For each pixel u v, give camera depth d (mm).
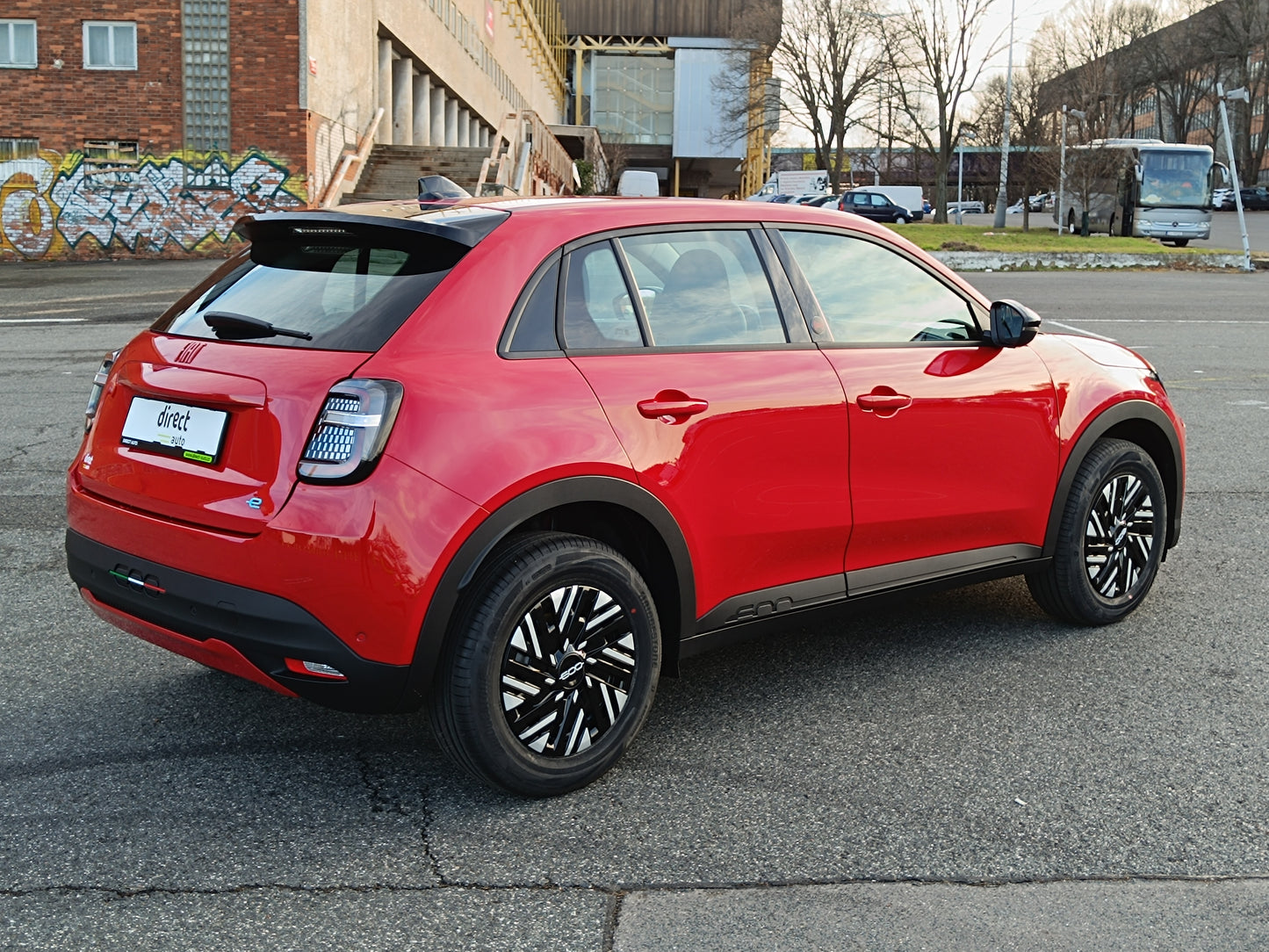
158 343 3414
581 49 70812
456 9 41219
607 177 60875
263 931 2613
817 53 52969
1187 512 6613
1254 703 3977
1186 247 36031
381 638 2893
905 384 3941
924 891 2805
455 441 2957
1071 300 19516
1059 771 3457
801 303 3832
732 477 3514
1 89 26156
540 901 2744
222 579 3002
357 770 3428
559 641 3188
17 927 2615
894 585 4043
